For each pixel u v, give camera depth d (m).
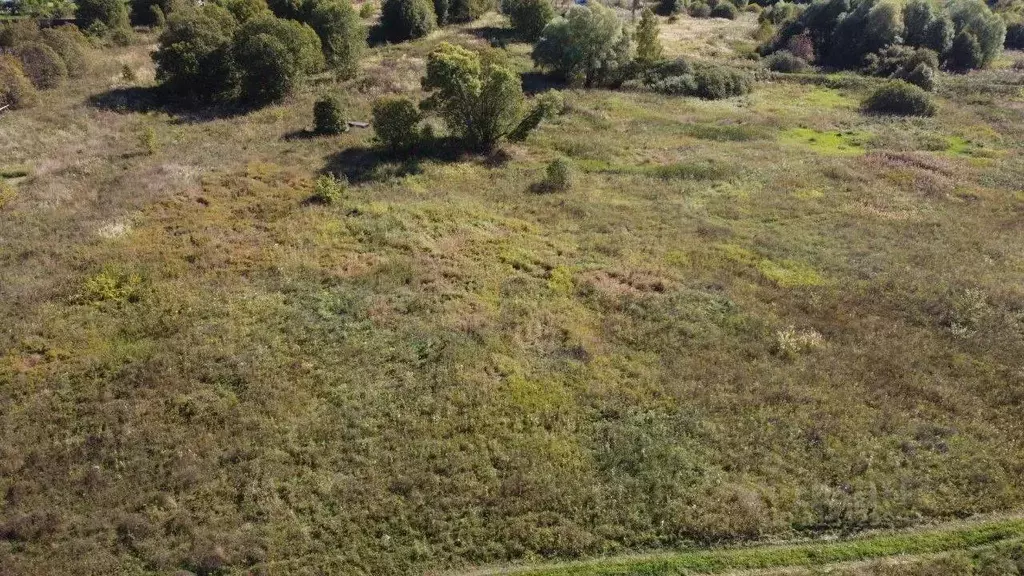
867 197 29.34
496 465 14.80
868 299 20.97
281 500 13.91
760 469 14.61
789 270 22.89
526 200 28.23
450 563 12.89
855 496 13.91
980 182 31.44
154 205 25.83
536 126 36.22
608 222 26.28
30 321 18.84
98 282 20.27
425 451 14.97
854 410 16.17
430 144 32.78
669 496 14.00
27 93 36.59
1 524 13.23
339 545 13.16
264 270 21.53
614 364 17.84
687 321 19.73
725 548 13.14
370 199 27.06
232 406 16.14
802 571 12.58
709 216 27.47
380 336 18.64
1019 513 13.62
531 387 16.83
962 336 19.02
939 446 15.15
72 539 13.04
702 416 16.00
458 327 19.08
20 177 28.88
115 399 16.30
